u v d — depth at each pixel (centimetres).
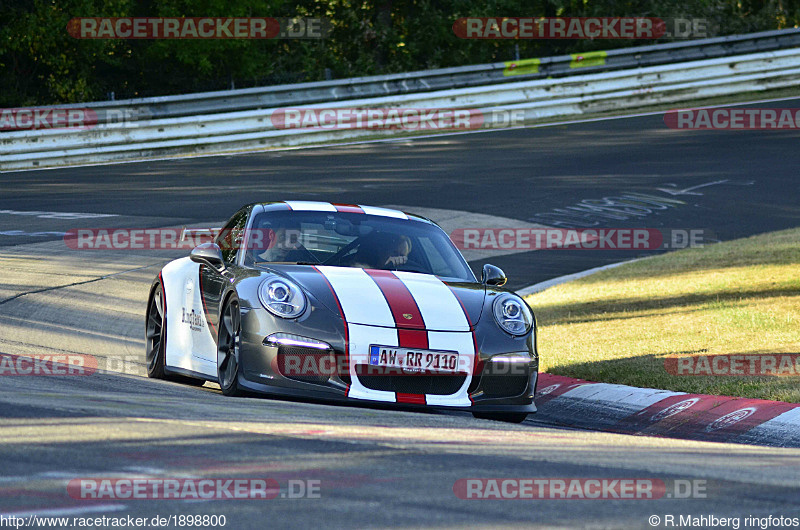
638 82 10356
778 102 10181
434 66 13738
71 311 3653
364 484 1316
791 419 2242
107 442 1477
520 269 4997
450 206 6375
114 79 12606
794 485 1473
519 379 2270
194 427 1650
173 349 2634
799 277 4059
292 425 1755
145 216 5959
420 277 2434
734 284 4078
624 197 6688
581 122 9806
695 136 8862
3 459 1338
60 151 8469
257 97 9456
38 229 5547
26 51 11206
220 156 8631
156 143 8794
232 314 2281
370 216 2681
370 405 2173
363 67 13200
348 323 2156
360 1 13788
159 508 1159
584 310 3878
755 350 2934
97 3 11419
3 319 3341
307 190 6838
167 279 2734
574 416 2609
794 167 7588
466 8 13738
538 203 6525
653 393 2555
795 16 14312
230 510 1162
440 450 1597
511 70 10469
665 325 3412
